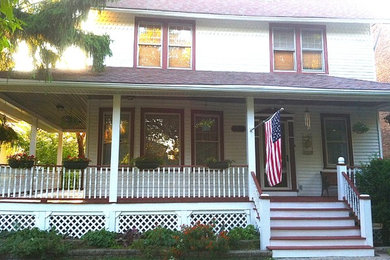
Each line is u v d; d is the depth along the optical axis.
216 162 8.60
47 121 13.30
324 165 10.61
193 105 10.27
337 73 11.33
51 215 7.93
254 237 7.64
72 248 7.10
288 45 11.38
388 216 7.91
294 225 7.97
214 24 11.16
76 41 7.53
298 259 7.01
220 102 10.40
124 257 6.92
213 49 11.02
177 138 10.09
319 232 7.70
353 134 10.88
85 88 7.80
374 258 7.08
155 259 6.82
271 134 7.02
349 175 8.87
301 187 10.45
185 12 10.71
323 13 11.65
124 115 10.00
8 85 7.50
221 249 6.79
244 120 10.55
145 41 10.73
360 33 11.71
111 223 7.96
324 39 11.44
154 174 8.54
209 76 9.46
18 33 6.89
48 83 7.41
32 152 11.80
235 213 8.42
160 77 8.79
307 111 10.18
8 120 13.86
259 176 10.40
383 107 10.85
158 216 8.27
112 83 7.68
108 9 10.34
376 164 8.47
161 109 10.08
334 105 10.74
